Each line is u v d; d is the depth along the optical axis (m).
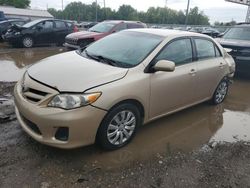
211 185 3.03
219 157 3.62
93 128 3.14
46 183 2.84
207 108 5.46
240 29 8.70
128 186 2.90
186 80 4.30
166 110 4.17
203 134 4.30
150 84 3.68
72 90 3.02
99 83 3.18
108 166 3.20
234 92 6.83
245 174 3.29
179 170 3.25
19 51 11.20
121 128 3.52
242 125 4.79
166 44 4.06
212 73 4.96
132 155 3.48
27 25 12.63
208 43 5.01
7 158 3.18
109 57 3.94
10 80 6.64
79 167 3.14
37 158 3.23
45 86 3.12
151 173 3.15
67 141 3.05
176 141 3.98
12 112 4.46
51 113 2.95
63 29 13.39
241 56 7.60
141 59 3.76
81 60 3.82
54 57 4.11
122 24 11.81
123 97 3.31
